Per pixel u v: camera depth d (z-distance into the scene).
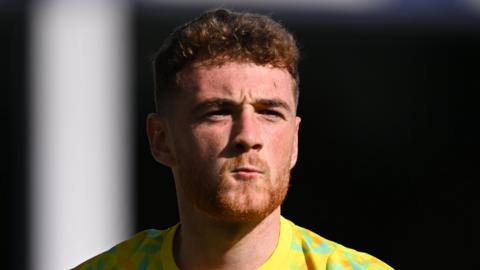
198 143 8.20
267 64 8.23
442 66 28.25
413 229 29.77
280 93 8.23
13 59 23.06
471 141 29.14
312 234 9.06
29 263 22.59
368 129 29.23
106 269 9.32
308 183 29.45
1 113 24.66
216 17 8.54
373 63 27.94
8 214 25.14
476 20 24.95
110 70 21.59
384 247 29.78
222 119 8.14
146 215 27.50
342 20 24.25
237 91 8.09
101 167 21.62
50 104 21.36
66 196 21.44
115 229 21.83
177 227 9.14
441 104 28.89
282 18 23.25
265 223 8.50
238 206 8.01
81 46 21.39
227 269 8.52
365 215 29.64
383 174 29.67
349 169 29.47
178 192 8.76
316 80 28.19
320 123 28.91
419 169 29.59
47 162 21.42
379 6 24.20
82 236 21.53
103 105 21.58
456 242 29.55
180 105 8.44
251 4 22.56
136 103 25.83
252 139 7.98
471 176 29.39
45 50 21.27
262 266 8.52
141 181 27.38
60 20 21.28
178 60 8.45
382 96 28.84
